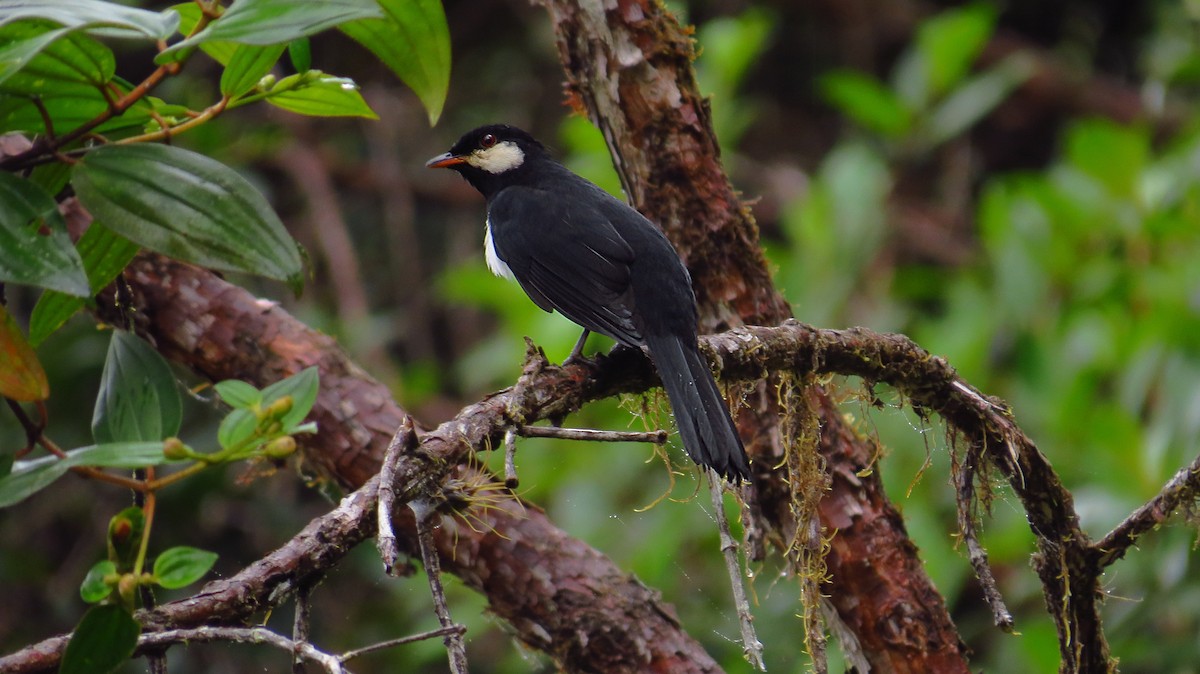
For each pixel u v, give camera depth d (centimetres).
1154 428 1092
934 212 1977
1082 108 2081
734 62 1496
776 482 757
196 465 391
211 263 419
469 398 1708
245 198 425
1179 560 1020
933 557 1107
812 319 1361
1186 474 661
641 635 786
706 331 781
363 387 817
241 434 385
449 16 2034
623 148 773
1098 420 1055
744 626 575
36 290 1394
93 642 397
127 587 391
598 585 791
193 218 421
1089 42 2186
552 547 794
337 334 1645
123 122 482
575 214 820
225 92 488
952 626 755
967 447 717
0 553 1299
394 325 1825
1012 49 2130
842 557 739
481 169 962
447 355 1927
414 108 1992
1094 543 704
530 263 817
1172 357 1087
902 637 737
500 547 781
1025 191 1328
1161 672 1056
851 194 1404
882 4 2158
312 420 804
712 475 632
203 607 453
